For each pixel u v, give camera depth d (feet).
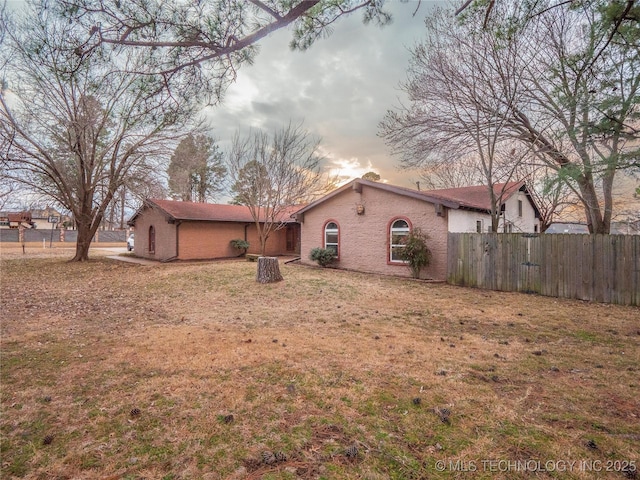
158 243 59.26
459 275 32.07
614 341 15.26
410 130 38.93
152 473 6.77
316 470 6.78
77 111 41.42
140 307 22.85
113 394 10.04
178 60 11.14
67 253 70.28
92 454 7.34
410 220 37.01
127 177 50.24
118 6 9.37
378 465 6.89
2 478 6.62
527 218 57.11
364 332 16.53
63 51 9.75
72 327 17.72
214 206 66.44
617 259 24.07
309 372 11.51
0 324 18.31
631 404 9.34
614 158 14.92
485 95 34.58
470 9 14.58
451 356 13.12
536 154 33.45
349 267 42.39
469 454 7.19
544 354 13.44
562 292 26.40
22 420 8.66
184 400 9.64
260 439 7.80
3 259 55.26
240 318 19.53
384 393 9.96
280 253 70.74
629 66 15.51
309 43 12.75
